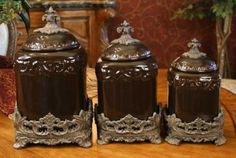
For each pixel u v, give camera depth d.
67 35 1.04
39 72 0.99
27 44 1.01
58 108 1.02
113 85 1.02
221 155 0.99
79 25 3.28
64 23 3.23
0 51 1.96
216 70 1.03
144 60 1.02
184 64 1.02
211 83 1.01
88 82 1.51
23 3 1.43
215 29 3.70
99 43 3.34
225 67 3.48
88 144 1.04
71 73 1.00
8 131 1.18
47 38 1.01
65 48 1.00
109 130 1.04
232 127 1.18
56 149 1.04
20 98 1.02
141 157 0.99
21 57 0.99
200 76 1.00
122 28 1.06
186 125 1.03
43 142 1.04
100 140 1.06
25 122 1.03
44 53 0.99
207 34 3.75
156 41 3.80
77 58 1.00
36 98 1.01
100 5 3.26
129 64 1.00
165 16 3.75
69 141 1.04
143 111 1.03
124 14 3.73
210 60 1.03
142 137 1.05
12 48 1.98
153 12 3.74
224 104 1.41
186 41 3.79
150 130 1.05
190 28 3.76
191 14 3.45
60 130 1.03
